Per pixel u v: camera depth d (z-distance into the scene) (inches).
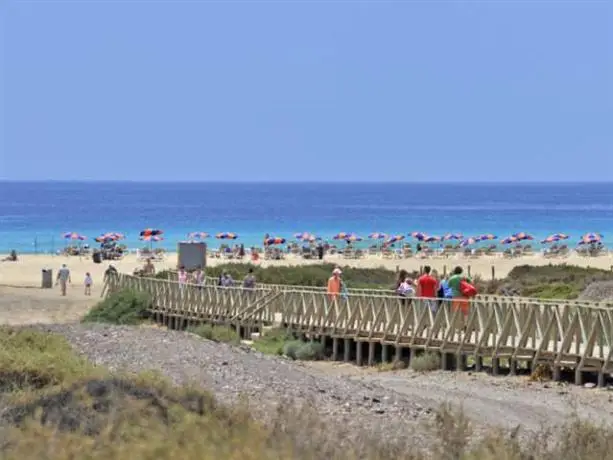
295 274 4409.5
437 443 1192.2
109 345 2300.7
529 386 1999.3
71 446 1058.7
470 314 2228.1
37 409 1167.0
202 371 1782.7
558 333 2055.9
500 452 1114.1
